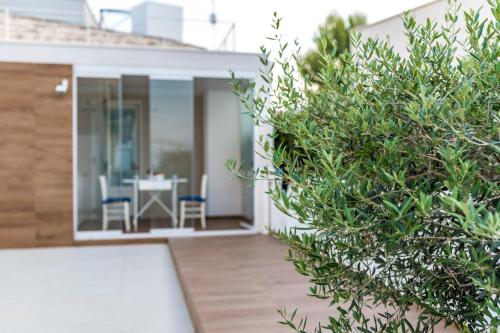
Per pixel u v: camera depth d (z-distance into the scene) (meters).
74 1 8.76
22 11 8.46
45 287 5.06
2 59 7.30
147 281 5.34
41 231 7.39
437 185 0.96
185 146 7.85
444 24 3.03
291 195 1.02
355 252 1.04
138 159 7.90
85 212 7.57
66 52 7.50
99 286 5.11
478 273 0.88
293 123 1.15
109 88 7.68
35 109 7.40
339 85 1.16
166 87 7.79
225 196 10.38
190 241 7.29
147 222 7.75
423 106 0.88
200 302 4.02
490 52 1.04
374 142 1.07
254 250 6.54
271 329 3.35
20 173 7.35
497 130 0.87
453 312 1.03
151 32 8.96
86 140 7.61
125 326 3.88
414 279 1.05
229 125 10.33
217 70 7.96
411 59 1.13
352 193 0.98
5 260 6.41
